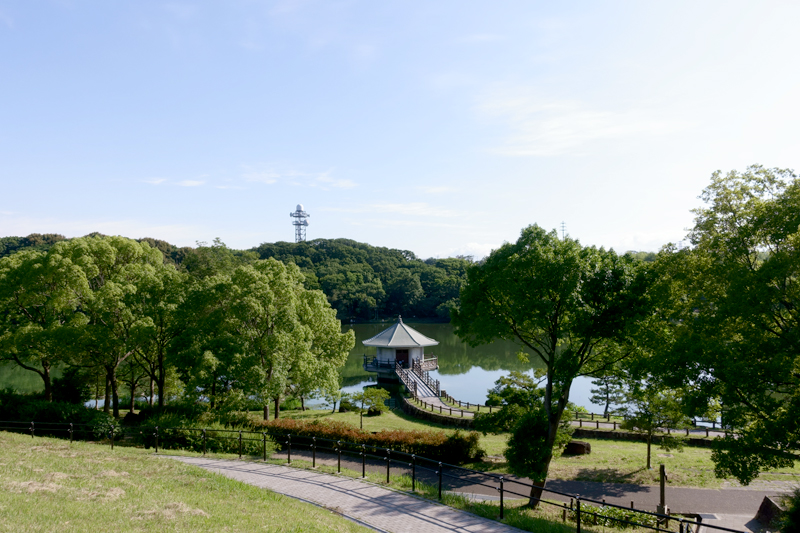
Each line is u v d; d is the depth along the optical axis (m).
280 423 22.45
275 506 11.38
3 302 27.44
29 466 12.57
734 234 13.84
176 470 14.19
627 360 16.67
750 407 12.61
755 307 12.02
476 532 10.96
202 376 22.84
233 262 62.22
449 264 140.88
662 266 15.54
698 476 20.30
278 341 24.77
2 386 40.62
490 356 69.50
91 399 35.47
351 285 114.38
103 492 10.77
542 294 15.68
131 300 25.94
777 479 20.22
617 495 17.92
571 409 19.81
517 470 16.11
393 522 11.44
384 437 20.36
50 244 90.75
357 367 62.06
